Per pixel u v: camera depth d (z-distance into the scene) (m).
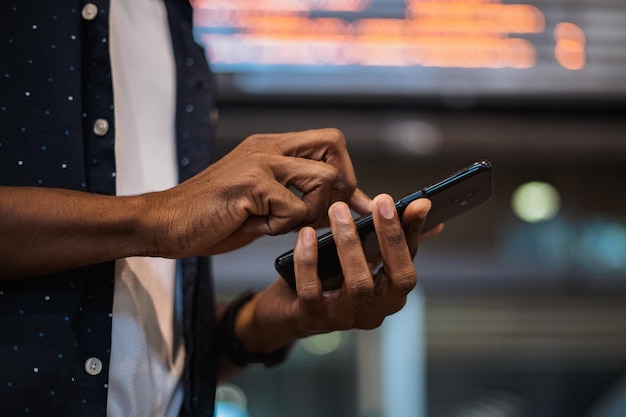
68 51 0.84
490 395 2.66
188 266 0.93
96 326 0.80
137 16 0.95
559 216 2.66
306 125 2.34
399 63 2.26
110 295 0.82
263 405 2.62
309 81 2.24
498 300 2.63
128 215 0.75
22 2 0.84
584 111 2.42
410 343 2.62
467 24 2.28
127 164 0.88
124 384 0.81
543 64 2.31
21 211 0.73
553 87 2.31
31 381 0.75
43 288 0.78
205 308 0.97
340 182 0.83
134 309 0.83
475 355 2.65
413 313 2.62
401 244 0.76
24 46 0.83
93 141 0.85
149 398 0.84
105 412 0.79
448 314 2.64
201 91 0.98
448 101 2.31
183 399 0.89
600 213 2.66
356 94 2.26
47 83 0.82
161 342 0.86
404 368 2.62
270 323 0.94
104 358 0.80
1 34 0.83
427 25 2.27
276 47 2.22
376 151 2.39
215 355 0.99
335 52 2.24
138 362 0.83
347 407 2.63
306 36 2.23
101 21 0.86
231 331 1.00
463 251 2.64
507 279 2.61
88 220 0.74
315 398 2.62
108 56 0.86
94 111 0.85
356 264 0.75
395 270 0.77
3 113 0.81
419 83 2.27
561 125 2.42
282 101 2.27
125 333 0.82
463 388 2.66
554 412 2.66
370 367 2.62
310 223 0.80
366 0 2.25
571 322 2.64
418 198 0.78
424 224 0.84
